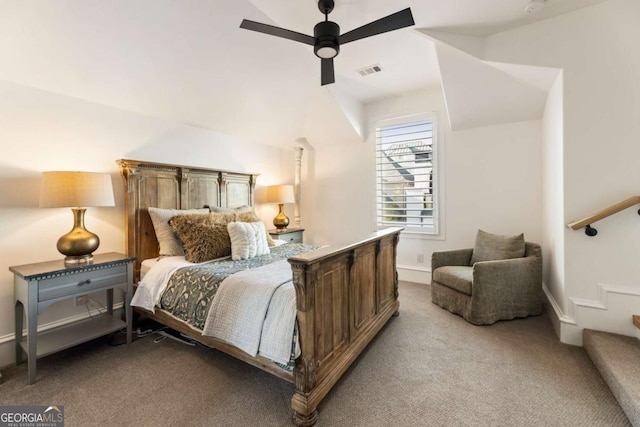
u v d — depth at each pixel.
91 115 2.57
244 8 2.26
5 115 2.12
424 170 3.89
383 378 1.90
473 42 2.52
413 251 4.02
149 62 2.44
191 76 2.74
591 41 2.15
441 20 2.30
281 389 1.81
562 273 2.36
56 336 2.17
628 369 1.68
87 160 2.55
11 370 2.03
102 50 2.20
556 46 2.27
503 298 2.73
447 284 3.00
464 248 3.66
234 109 3.42
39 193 2.28
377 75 3.37
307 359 1.54
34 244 2.28
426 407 1.63
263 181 4.43
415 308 3.11
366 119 4.30
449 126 3.69
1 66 2.03
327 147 4.67
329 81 2.32
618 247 2.10
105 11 1.97
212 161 3.65
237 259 2.63
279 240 3.82
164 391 1.79
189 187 3.28
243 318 1.79
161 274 2.43
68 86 2.35
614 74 2.08
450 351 2.23
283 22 2.38
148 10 2.06
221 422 1.54
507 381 1.85
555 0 2.08
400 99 4.00
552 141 2.68
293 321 1.59
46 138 2.31
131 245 2.74
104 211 2.68
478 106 3.18
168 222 2.81
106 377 1.94
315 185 4.81
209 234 2.66
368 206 4.35
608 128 2.11
